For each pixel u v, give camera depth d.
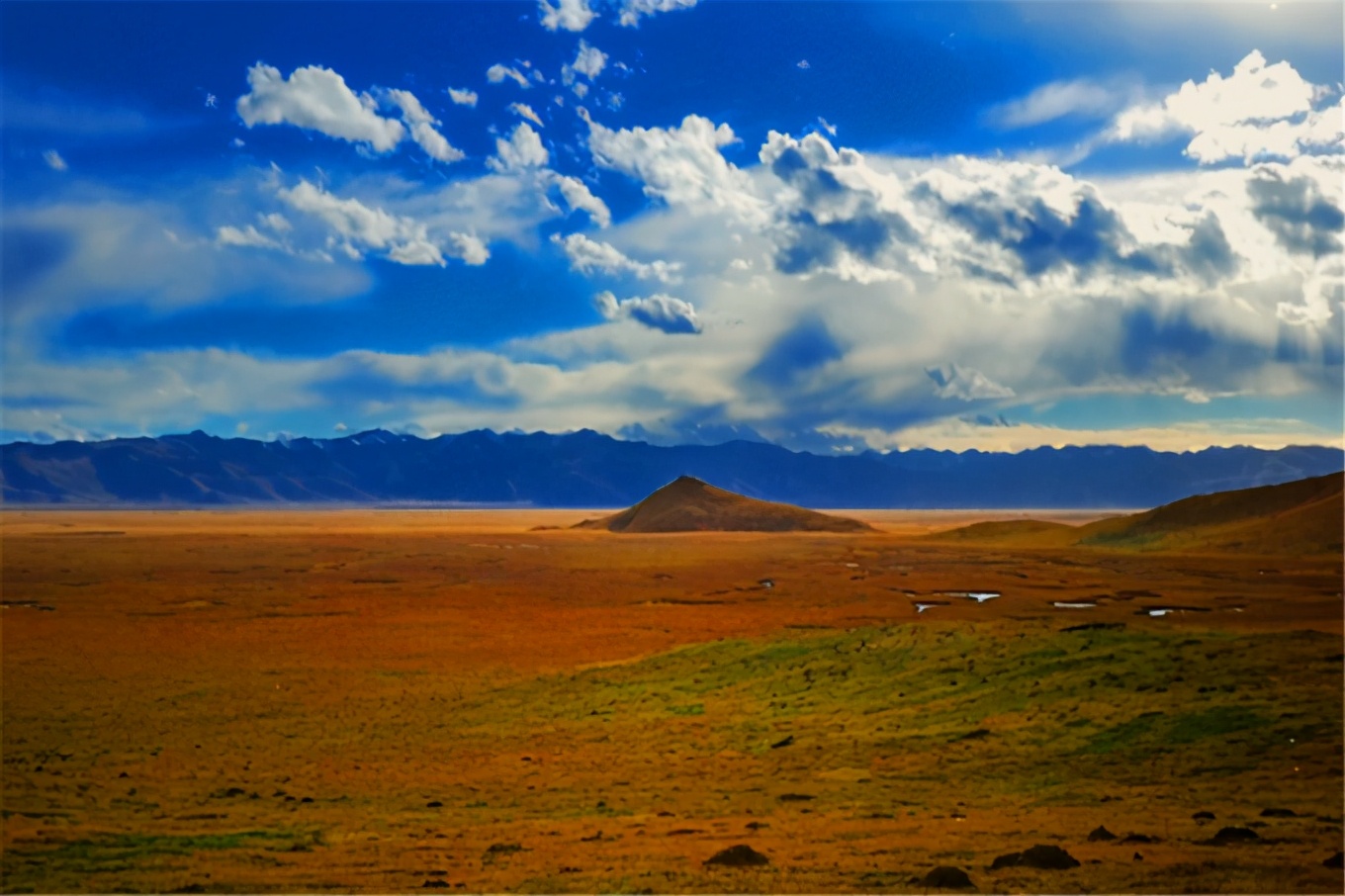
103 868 27.81
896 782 36.69
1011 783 35.81
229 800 36.72
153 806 35.81
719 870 25.50
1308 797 31.67
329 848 29.81
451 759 43.28
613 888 24.27
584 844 29.28
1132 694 44.53
